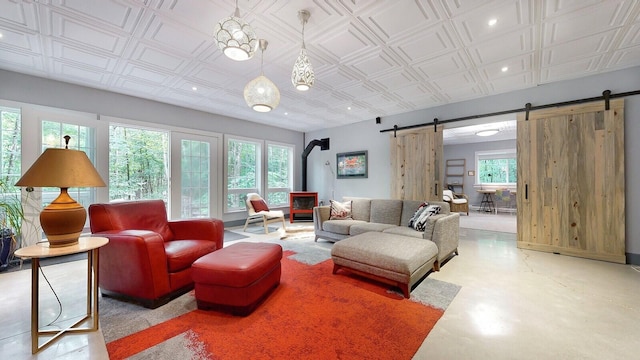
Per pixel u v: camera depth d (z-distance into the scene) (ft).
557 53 9.02
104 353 4.87
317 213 13.64
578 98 11.08
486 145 28.22
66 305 6.79
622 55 9.16
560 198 11.37
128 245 6.61
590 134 10.77
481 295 7.23
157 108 14.39
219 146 17.26
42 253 5.02
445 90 12.73
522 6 6.61
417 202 12.21
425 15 6.97
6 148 10.84
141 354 4.81
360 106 15.44
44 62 9.64
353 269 8.36
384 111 16.56
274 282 7.59
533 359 4.64
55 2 6.41
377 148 18.13
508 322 5.87
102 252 7.10
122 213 8.02
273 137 20.79
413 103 14.87
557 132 11.48
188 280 7.51
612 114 10.34
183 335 5.39
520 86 12.17
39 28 7.52
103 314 6.28
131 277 6.68
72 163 5.64
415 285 7.91
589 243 10.71
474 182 28.78
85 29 7.61
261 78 8.16
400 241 8.76
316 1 6.40
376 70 10.43
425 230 9.48
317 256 11.01
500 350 4.90
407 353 4.82
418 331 5.52
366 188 18.74
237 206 18.62
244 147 19.24
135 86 12.14
